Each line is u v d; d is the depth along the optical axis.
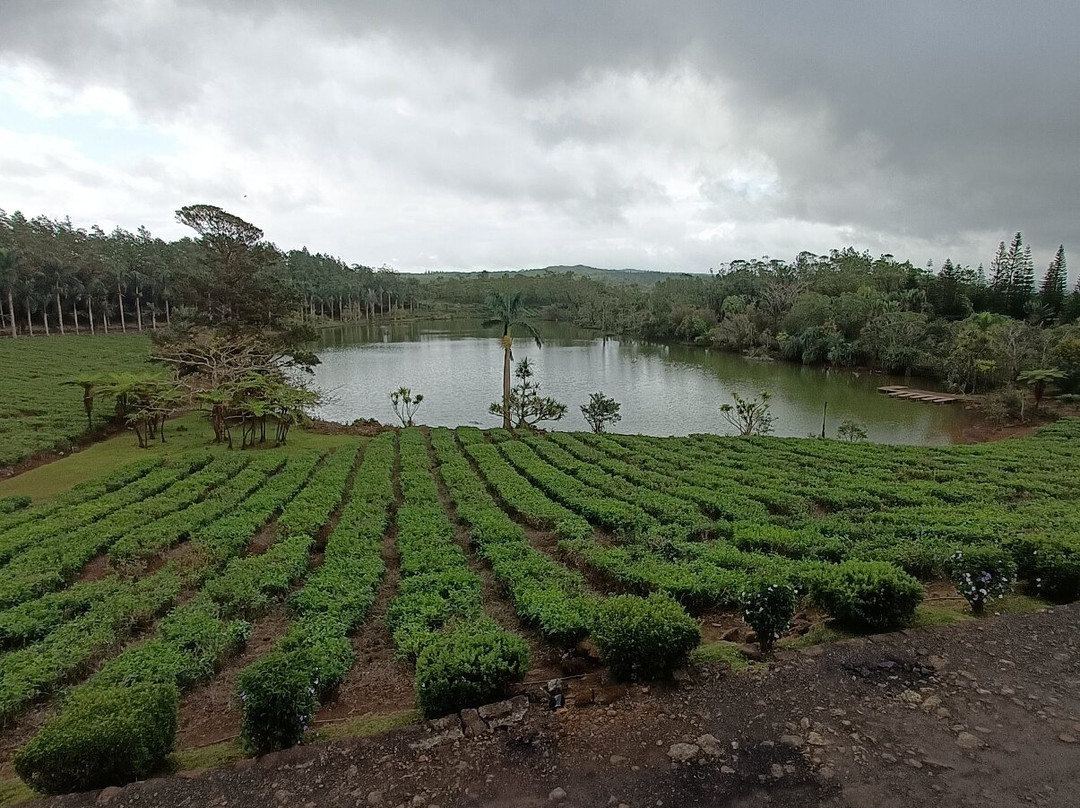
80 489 21.27
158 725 6.84
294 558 14.20
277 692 6.91
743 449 29.47
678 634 7.95
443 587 12.42
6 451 26.66
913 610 9.43
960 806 5.70
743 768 6.30
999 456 27.16
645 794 5.99
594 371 70.62
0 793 6.86
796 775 6.18
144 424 33.75
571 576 13.06
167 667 9.39
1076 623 9.39
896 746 6.58
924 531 15.14
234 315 38.78
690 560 13.98
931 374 63.31
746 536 14.91
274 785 6.36
